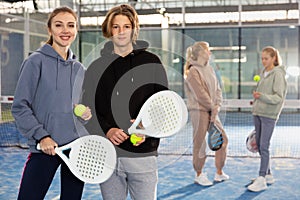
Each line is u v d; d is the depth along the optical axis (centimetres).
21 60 1045
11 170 463
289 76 1104
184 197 357
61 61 232
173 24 1166
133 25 193
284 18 1121
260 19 1132
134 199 215
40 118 230
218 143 282
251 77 1129
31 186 224
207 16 1158
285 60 1115
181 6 1157
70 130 232
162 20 1155
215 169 463
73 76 235
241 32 1134
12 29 1014
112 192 212
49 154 218
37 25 1116
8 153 568
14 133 756
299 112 1046
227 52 1142
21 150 590
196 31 1158
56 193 369
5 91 983
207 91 191
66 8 234
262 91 383
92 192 372
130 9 195
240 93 1134
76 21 238
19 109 222
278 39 1119
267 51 383
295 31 1108
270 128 378
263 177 383
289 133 760
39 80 229
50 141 216
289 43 1112
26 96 223
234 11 1144
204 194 367
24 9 1064
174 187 389
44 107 229
